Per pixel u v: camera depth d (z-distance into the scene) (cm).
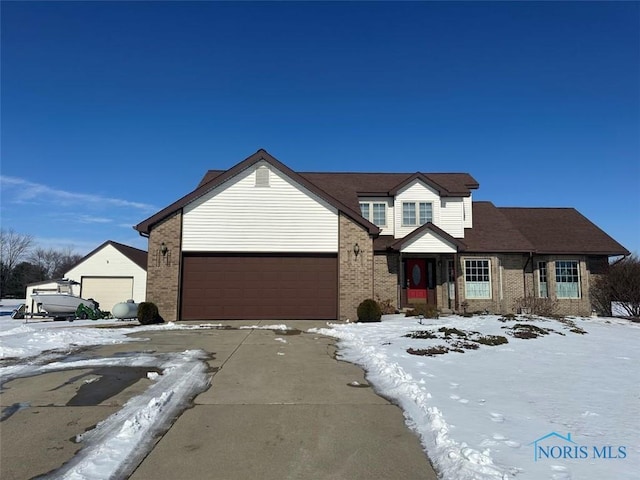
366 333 1232
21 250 5941
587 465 409
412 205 1978
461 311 1839
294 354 952
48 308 2189
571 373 775
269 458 443
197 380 724
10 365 840
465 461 416
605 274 1948
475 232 2003
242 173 1666
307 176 2202
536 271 1959
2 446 468
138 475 405
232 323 1506
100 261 2825
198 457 443
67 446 468
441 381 705
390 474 410
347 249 1656
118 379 734
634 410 568
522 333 1173
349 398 638
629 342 1126
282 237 1650
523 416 540
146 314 1530
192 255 1625
